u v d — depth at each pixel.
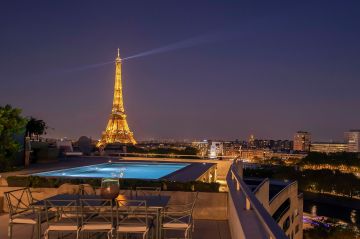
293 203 31.31
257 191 13.66
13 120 19.34
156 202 7.39
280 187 42.75
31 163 25.00
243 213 6.50
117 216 6.78
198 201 10.49
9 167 19.64
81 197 7.66
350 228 75.19
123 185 11.00
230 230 9.00
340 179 135.38
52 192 10.91
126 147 39.84
